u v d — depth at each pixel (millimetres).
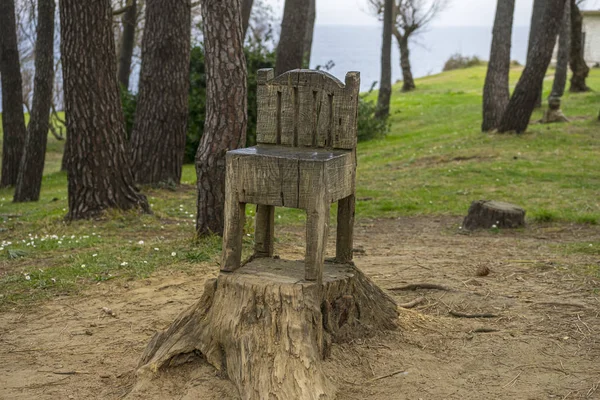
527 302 5949
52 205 13680
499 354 4844
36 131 16172
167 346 4422
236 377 4086
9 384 4723
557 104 20375
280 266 4617
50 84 16203
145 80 14172
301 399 3861
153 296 6461
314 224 4195
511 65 50625
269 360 4004
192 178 17078
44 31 15828
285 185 4211
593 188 13219
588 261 7469
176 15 13930
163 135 14141
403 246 9203
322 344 4355
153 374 4312
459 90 36219
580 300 5926
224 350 4277
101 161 10438
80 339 5496
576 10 28031
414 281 6766
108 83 10367
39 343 5441
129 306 6219
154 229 9820
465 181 14312
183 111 14328
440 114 26562
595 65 44344
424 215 11969
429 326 5277
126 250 8133
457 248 8867
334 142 4562
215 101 8273
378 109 26562
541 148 16828
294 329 4090
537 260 7652
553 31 18031
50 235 9422
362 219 11750
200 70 20625
